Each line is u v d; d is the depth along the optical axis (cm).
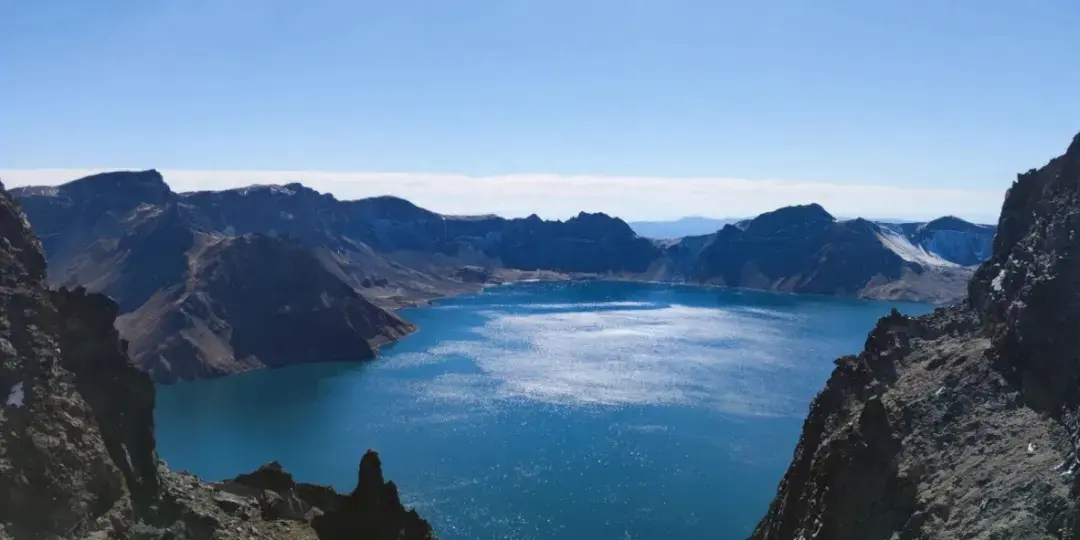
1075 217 7938
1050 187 9362
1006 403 7225
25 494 4381
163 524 5444
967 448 6950
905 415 7906
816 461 8494
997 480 6156
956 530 5944
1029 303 7594
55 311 5566
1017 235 9969
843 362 10188
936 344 9681
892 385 9031
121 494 5091
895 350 9838
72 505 4606
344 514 6906
